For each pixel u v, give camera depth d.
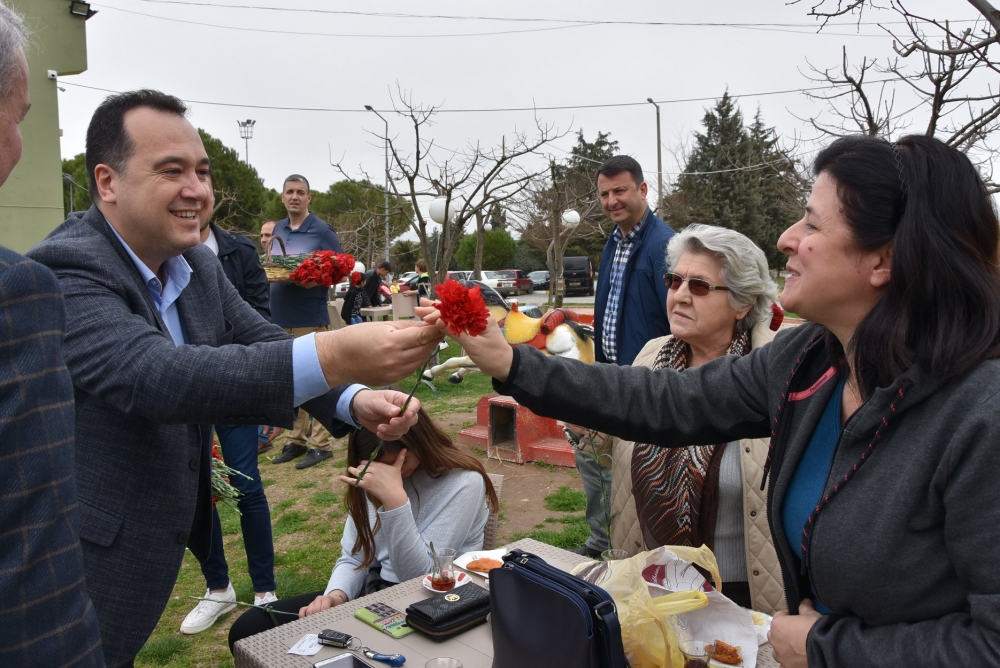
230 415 1.60
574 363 1.78
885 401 1.25
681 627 1.79
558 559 2.47
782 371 1.59
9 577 1.02
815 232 1.37
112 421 1.80
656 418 1.76
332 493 5.95
